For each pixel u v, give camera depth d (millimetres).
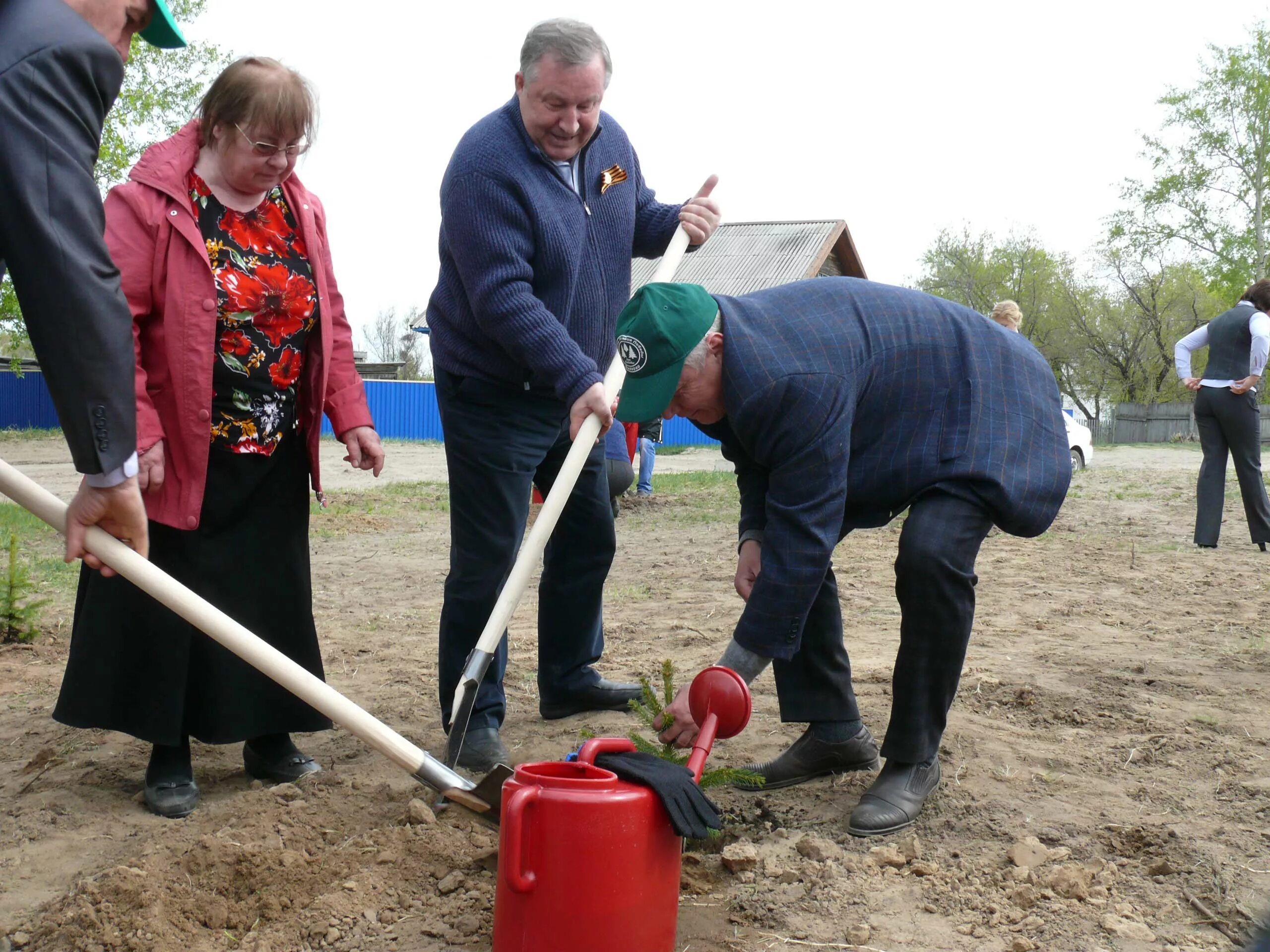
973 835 2912
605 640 5312
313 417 3293
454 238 3449
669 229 3959
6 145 2035
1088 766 3424
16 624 5289
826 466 2719
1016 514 2895
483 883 2635
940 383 2963
